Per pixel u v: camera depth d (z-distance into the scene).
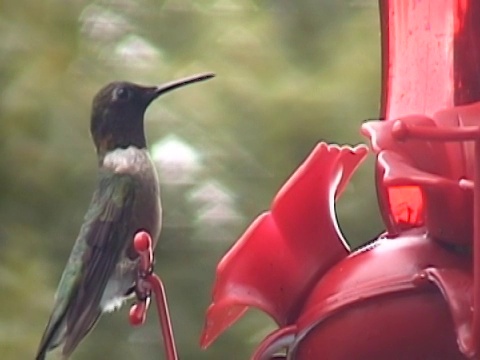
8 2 12.27
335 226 5.05
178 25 12.39
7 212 11.61
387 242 4.77
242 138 11.61
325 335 4.63
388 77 5.80
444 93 5.48
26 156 11.79
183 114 11.70
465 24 5.43
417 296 4.42
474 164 4.20
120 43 12.31
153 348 11.28
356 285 4.58
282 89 11.73
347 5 12.30
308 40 12.13
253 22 12.28
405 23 5.68
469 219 4.54
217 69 11.97
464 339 4.17
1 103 11.92
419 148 4.50
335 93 11.64
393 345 4.45
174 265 11.23
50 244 11.55
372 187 11.09
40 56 12.10
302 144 11.55
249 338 10.98
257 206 11.38
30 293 11.07
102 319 11.34
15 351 10.73
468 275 4.39
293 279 4.96
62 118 11.92
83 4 12.48
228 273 4.84
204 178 11.42
